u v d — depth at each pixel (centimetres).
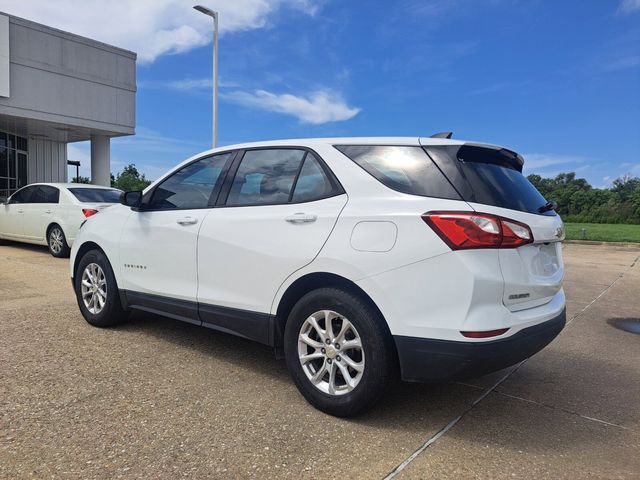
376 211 315
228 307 386
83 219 966
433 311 291
